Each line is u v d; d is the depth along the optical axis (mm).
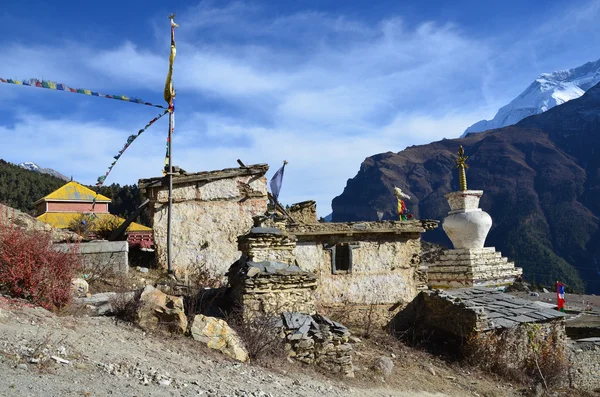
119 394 6816
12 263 10562
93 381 7066
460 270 26375
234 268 14039
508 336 16891
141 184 19391
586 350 18391
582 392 17188
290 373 10664
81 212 35250
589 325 21297
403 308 18891
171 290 14641
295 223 18562
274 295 12695
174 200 19625
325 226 18469
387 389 12016
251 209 20312
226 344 10703
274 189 19031
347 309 18297
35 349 7602
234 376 9234
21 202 62562
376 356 14758
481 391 14141
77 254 12484
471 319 16719
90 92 15938
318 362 11805
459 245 27734
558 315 18109
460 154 29141
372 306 18609
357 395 10562
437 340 18000
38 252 10906
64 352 7879
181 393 7496
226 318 12570
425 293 19141
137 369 8047
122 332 10164
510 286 29406
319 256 18375
